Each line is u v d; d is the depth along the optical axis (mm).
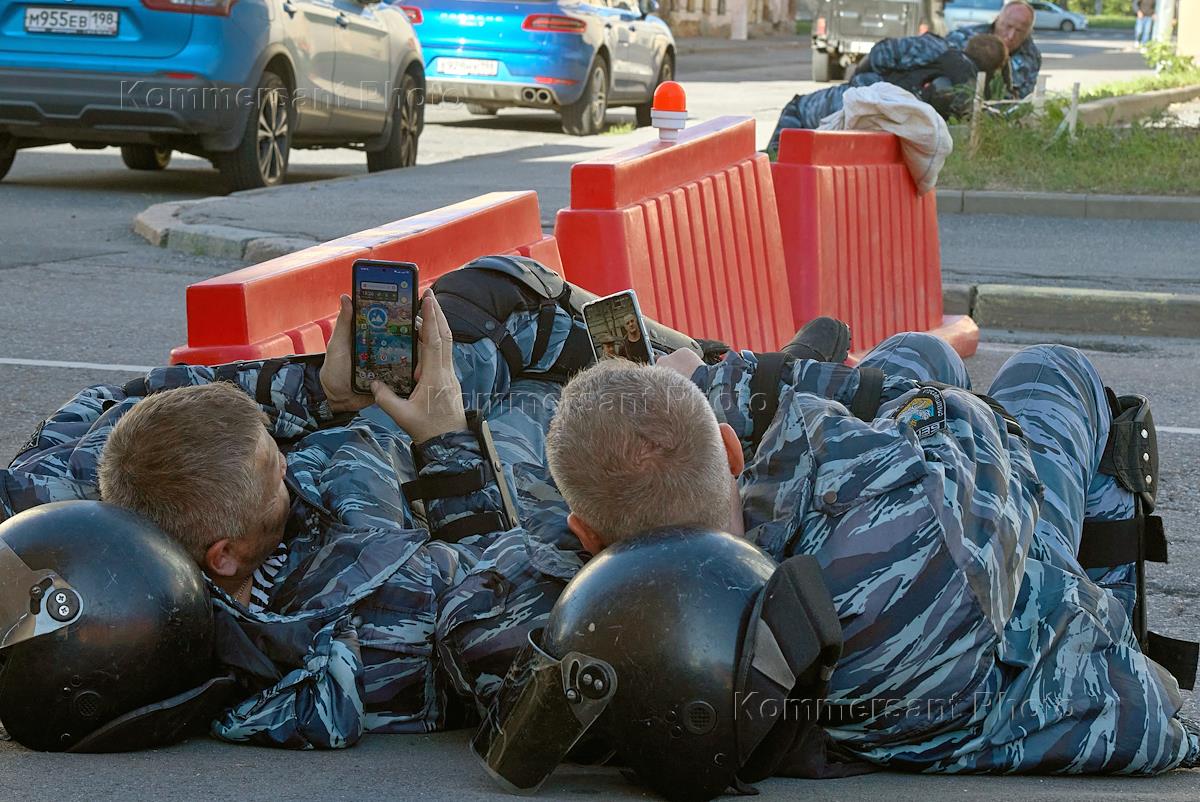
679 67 28594
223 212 9109
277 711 2121
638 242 4508
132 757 1996
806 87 23438
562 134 15523
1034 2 63094
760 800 1907
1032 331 7875
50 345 6285
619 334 2646
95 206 10062
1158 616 3732
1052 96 13914
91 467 2467
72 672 1920
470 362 2980
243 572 2219
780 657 1780
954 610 2070
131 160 11906
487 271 3078
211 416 2156
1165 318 7766
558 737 1832
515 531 2223
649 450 1942
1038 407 2855
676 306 4785
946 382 3240
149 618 1948
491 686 2113
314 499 2381
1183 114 17812
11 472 2416
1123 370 6832
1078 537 2705
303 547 2340
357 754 2105
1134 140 12844
